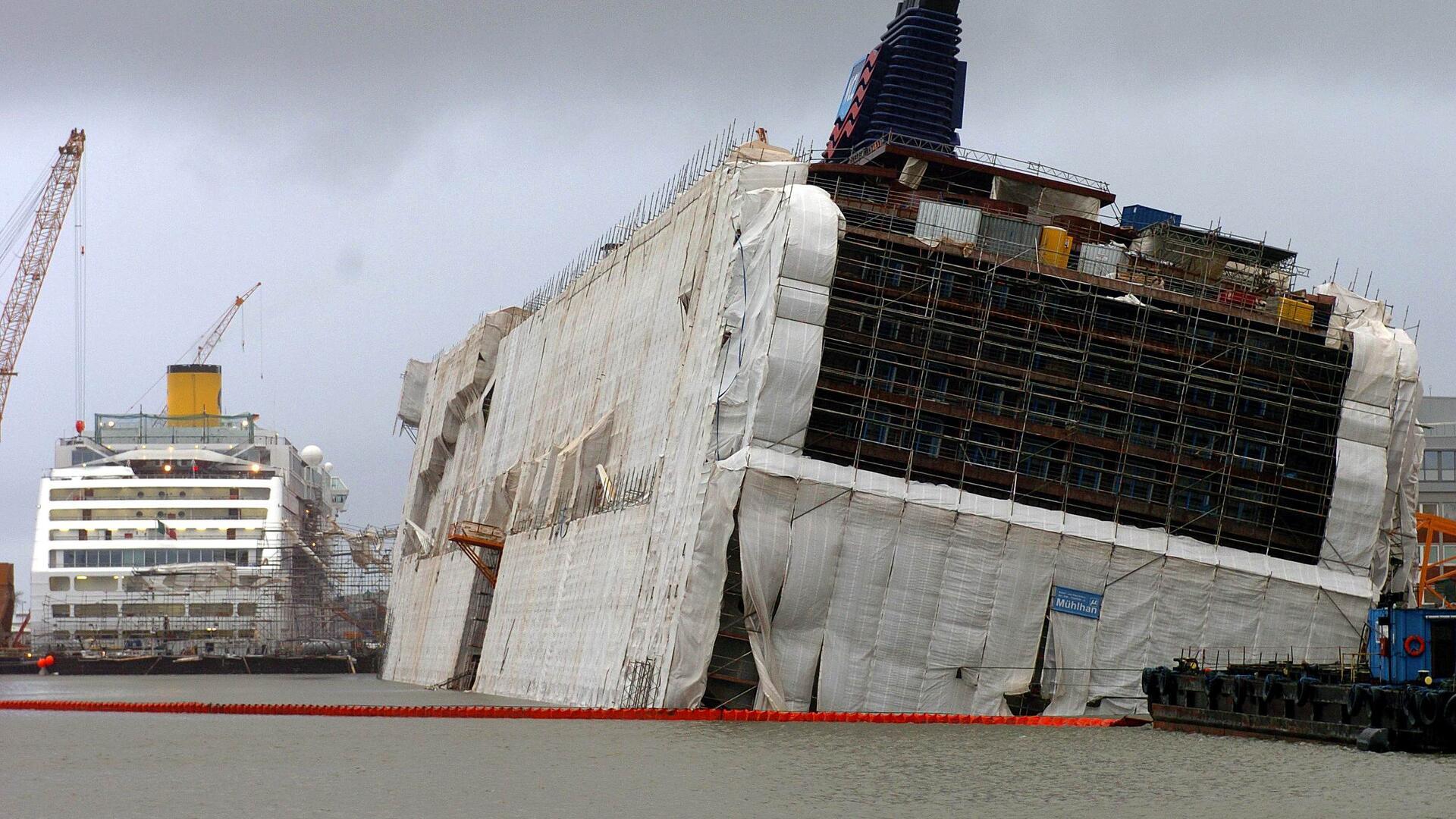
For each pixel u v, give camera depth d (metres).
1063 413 101.50
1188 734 83.75
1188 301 102.75
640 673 97.12
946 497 95.38
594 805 57.12
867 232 98.56
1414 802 56.56
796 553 92.56
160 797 60.41
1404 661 75.25
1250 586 99.56
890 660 93.94
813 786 61.50
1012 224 103.69
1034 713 96.12
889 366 98.81
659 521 100.94
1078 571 97.06
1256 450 104.00
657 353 112.56
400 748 75.88
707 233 106.69
